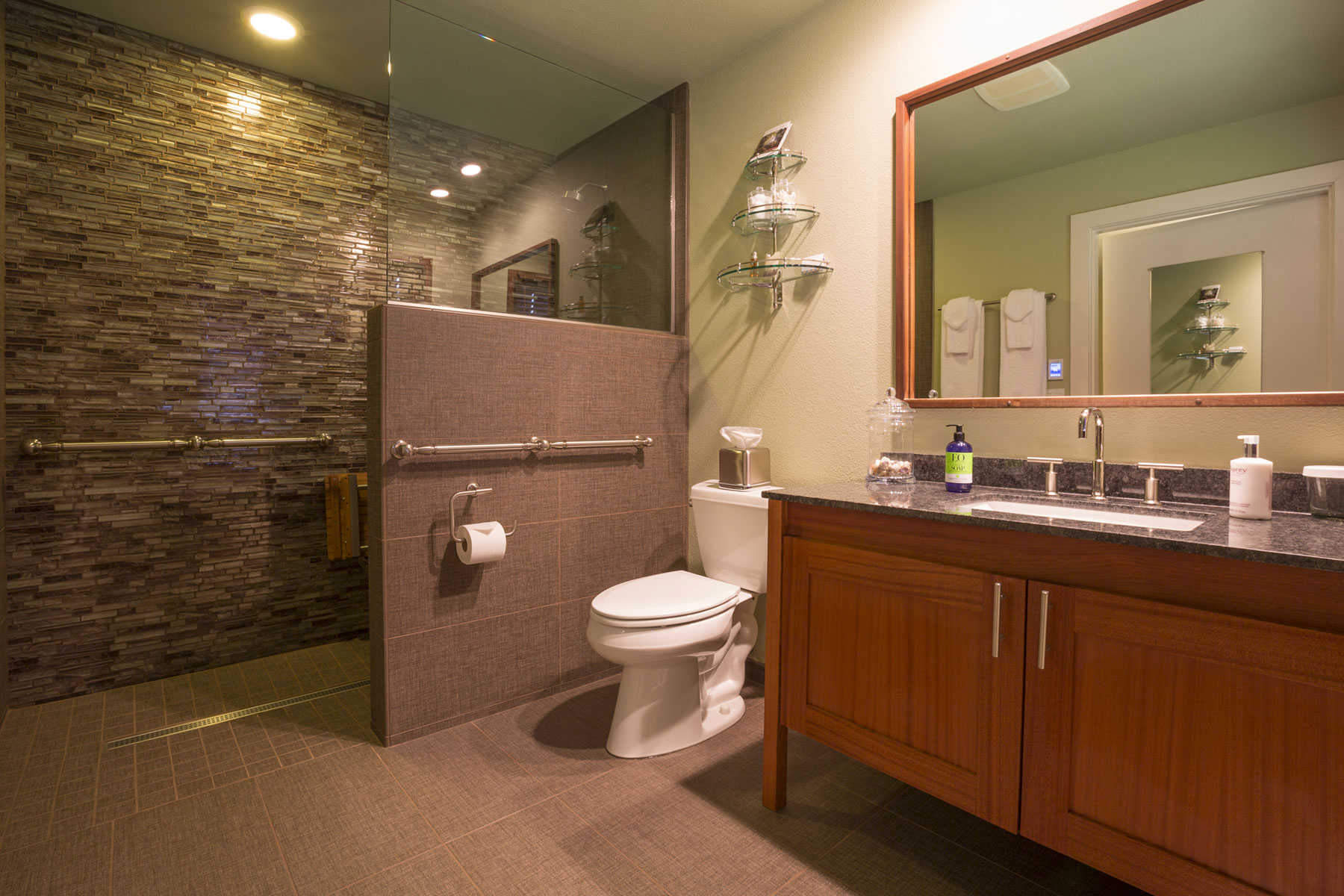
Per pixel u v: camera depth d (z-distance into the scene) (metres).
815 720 1.59
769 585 1.69
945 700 1.35
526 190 2.35
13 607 2.21
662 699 1.96
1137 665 1.10
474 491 2.11
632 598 1.96
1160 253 1.55
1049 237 1.72
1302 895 0.96
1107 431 1.64
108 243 2.33
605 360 2.48
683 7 2.24
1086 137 1.65
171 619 2.50
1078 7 1.66
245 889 1.39
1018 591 1.24
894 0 2.04
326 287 2.80
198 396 2.52
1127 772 1.12
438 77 2.15
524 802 1.70
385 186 2.96
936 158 1.93
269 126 2.66
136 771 1.85
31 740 2.01
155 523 2.46
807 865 1.47
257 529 2.67
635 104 2.66
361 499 2.83
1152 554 1.10
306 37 2.44
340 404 2.85
